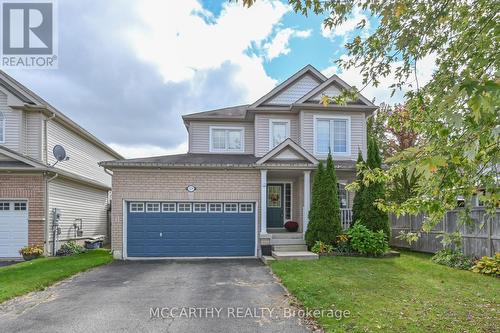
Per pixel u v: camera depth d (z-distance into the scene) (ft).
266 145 50.14
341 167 43.37
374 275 27.04
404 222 44.32
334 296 20.92
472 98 7.16
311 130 48.44
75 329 16.96
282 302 21.07
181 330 16.67
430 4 14.38
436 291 22.25
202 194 41.91
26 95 46.93
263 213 41.75
